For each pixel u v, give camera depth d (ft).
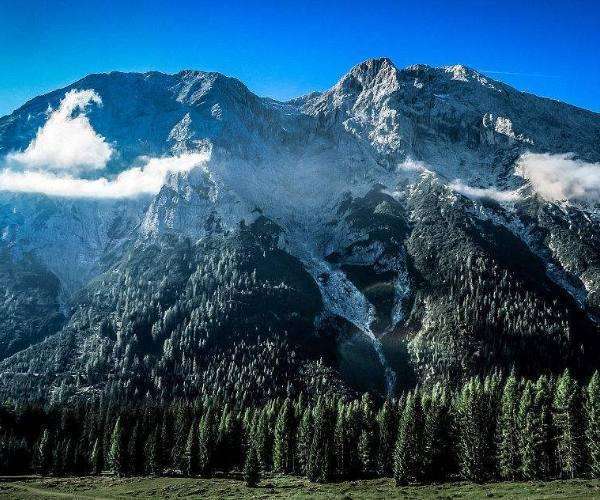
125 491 526.16
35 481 579.89
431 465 479.00
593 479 423.64
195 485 531.91
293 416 603.26
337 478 513.86
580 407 451.53
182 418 629.10
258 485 517.96
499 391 541.75
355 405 598.34
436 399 556.51
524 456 451.12
